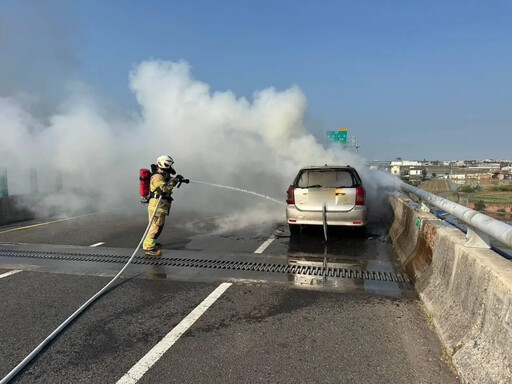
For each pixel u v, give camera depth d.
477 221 3.14
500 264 2.78
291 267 5.70
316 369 2.89
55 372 2.91
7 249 6.96
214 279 5.14
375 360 3.00
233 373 2.85
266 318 3.85
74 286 4.86
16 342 3.37
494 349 2.44
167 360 3.05
